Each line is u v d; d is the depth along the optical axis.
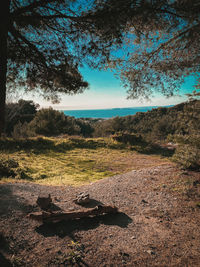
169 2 2.71
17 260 2.55
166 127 34.31
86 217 4.11
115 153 13.96
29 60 3.57
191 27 3.23
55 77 3.71
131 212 4.43
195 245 3.13
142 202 5.00
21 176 7.53
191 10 2.64
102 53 3.24
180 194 5.34
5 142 13.62
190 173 7.18
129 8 2.54
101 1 2.61
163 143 18.19
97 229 3.61
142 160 12.00
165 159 12.18
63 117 23.77
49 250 2.88
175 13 2.77
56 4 2.90
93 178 8.23
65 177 8.21
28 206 4.34
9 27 2.84
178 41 3.85
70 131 23.25
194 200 4.94
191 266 2.65
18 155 11.58
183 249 3.03
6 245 2.89
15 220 3.63
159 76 4.32
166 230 3.61
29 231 3.36
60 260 2.67
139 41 3.72
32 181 7.20
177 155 8.07
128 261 2.73
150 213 4.35
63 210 4.39
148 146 15.55
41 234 3.31
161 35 3.81
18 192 5.23
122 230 3.59
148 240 3.27
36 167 9.44
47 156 12.11
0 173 7.30
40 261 2.62
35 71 3.62
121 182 6.85
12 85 4.22
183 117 7.43
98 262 2.69
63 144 15.31
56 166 10.06
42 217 3.59
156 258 2.81
